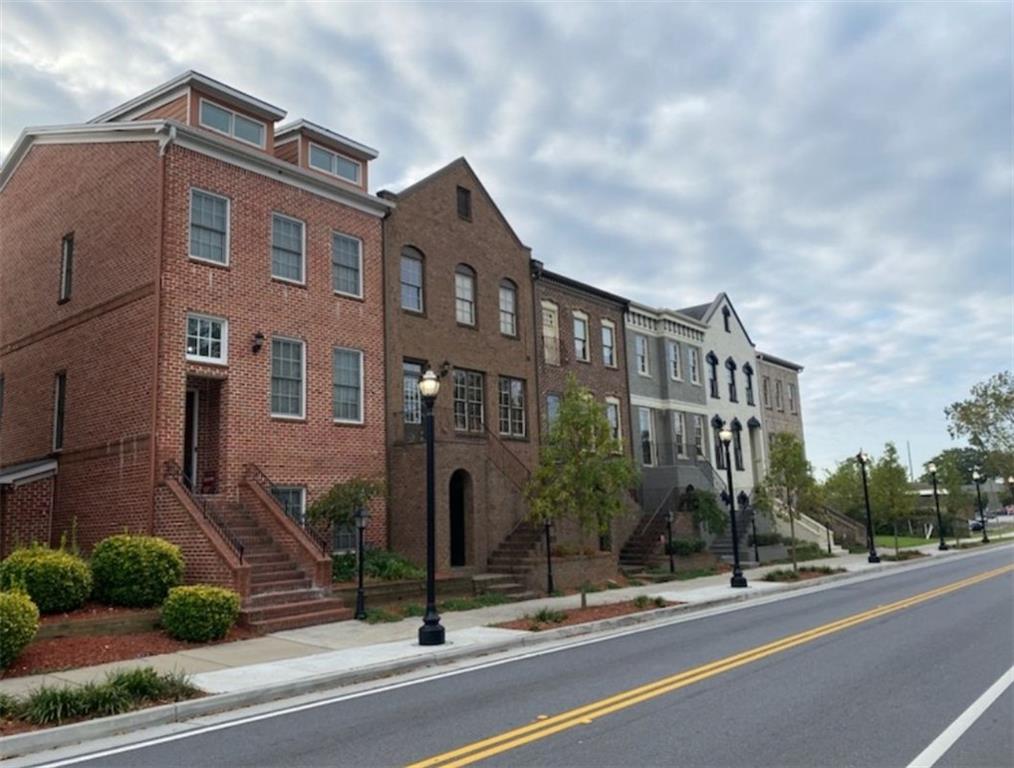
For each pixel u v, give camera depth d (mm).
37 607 12172
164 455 16812
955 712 8031
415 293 23469
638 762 6555
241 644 13055
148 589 14250
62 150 21219
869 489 38094
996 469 67812
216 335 18219
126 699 8695
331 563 16688
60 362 20172
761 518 36000
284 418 19188
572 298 29969
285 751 7273
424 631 12914
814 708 8281
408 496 20969
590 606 17703
